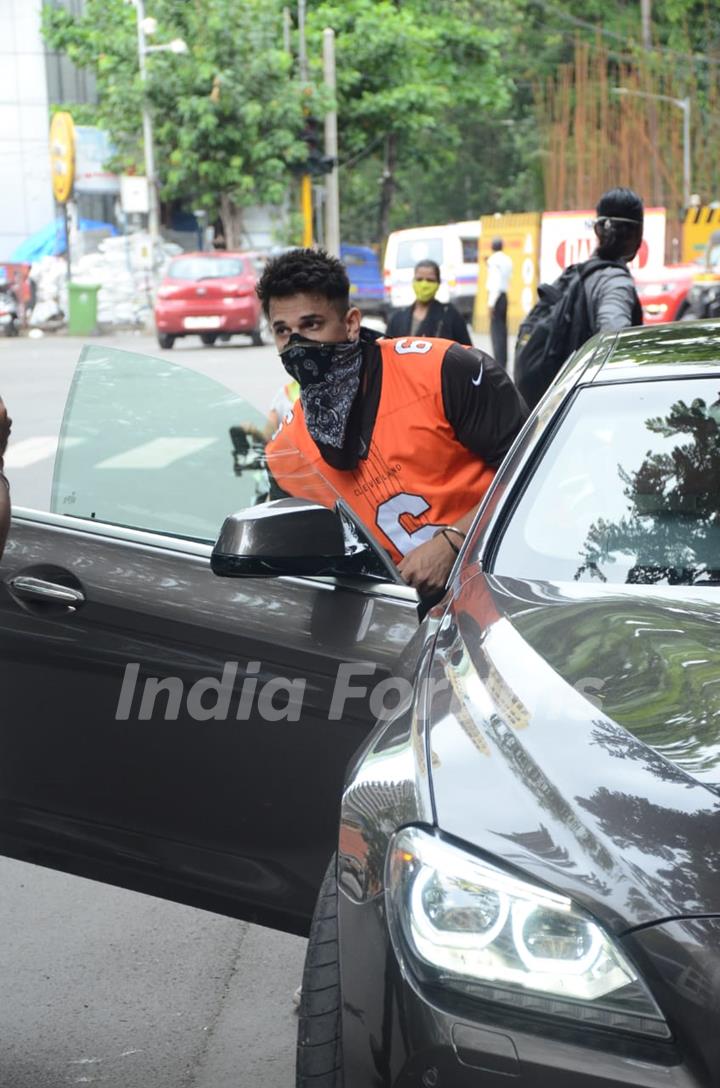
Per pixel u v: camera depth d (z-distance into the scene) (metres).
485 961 1.97
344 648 3.18
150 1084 3.35
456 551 3.48
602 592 2.79
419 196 81.12
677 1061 1.83
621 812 2.02
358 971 2.14
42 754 3.41
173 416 3.61
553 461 3.22
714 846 1.95
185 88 39.28
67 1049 3.52
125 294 36.50
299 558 3.06
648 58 47.84
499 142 76.81
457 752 2.25
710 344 3.49
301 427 3.75
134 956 4.05
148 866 3.33
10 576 3.42
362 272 44.09
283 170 40.66
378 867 2.18
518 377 6.74
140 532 3.46
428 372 3.62
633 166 46.22
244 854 3.26
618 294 6.37
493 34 56.31
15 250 45.50
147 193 37.31
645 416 3.26
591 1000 1.89
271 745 3.22
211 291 27.78
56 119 37.56
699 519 3.01
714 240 26.27
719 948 1.85
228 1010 3.73
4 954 4.07
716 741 2.13
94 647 3.35
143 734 3.32
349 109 47.84
